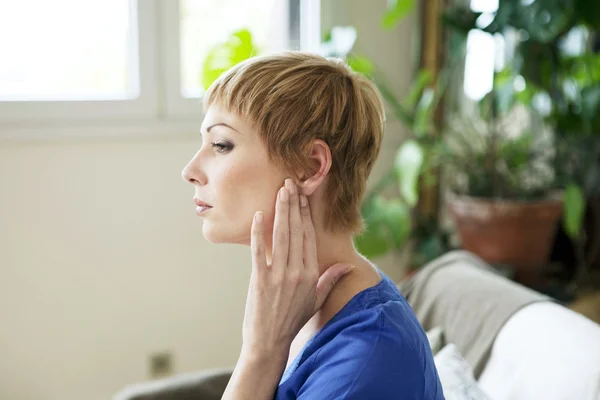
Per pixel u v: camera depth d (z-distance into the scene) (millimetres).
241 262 2615
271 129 901
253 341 952
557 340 1341
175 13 2420
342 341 894
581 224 2600
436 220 2836
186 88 2523
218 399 1584
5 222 2268
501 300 1516
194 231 2521
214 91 938
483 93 2631
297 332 968
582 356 1275
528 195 2396
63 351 2408
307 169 926
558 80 2340
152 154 2422
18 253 2299
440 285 1665
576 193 2232
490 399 1293
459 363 1381
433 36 2717
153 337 2527
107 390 2492
